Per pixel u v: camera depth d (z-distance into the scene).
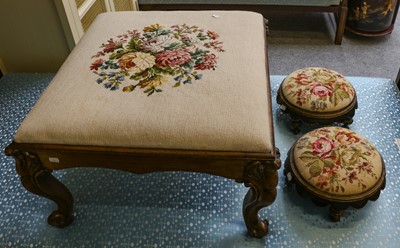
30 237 0.97
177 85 0.83
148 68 0.89
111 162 0.81
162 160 0.78
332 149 0.95
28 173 0.82
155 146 0.75
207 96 0.80
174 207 1.02
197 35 1.00
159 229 0.97
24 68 1.59
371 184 0.89
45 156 0.80
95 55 0.95
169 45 0.96
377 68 1.82
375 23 1.96
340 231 0.95
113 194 1.07
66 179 1.11
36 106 0.82
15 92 1.46
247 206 0.86
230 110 0.77
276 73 1.81
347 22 2.06
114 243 0.95
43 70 1.59
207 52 0.93
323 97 1.13
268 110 0.81
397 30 2.10
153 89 0.83
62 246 0.94
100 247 0.94
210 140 0.73
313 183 0.91
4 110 1.38
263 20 1.10
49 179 0.88
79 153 0.78
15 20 1.40
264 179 0.76
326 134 1.00
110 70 0.89
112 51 0.96
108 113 0.78
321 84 1.16
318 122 1.13
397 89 1.40
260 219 0.92
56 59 1.54
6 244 0.95
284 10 1.99
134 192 1.07
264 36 1.03
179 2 2.04
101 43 0.99
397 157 1.14
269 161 0.74
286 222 0.97
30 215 1.02
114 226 0.98
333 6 1.93
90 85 0.85
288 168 0.99
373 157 0.94
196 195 1.05
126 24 1.07
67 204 0.94
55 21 1.39
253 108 0.77
